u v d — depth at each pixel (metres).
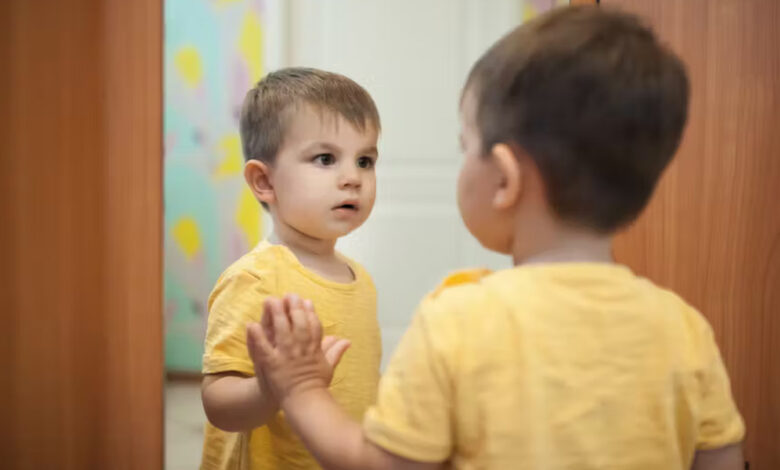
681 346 0.50
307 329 0.53
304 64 2.21
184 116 2.38
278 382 0.53
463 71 2.14
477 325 0.47
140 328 1.09
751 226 1.03
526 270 0.48
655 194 1.03
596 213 0.47
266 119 0.85
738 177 1.03
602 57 0.46
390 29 2.16
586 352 0.46
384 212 2.19
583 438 0.45
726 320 1.03
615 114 0.46
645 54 0.47
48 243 1.10
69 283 1.10
